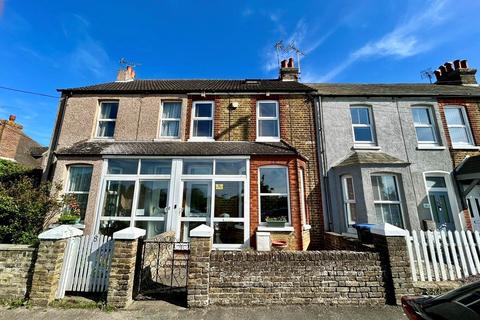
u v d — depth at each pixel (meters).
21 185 7.08
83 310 4.16
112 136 10.13
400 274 4.47
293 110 10.33
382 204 8.54
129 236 4.52
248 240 7.78
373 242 5.00
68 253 4.84
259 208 8.18
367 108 10.42
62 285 4.64
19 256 4.63
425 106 10.41
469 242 5.21
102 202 8.17
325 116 10.13
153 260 5.80
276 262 4.55
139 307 4.28
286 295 4.42
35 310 4.14
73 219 7.69
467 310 2.09
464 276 4.97
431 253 5.03
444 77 13.41
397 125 9.98
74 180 8.62
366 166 8.58
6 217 6.54
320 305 4.37
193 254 4.48
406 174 8.54
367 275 4.53
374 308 4.26
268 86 11.26
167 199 8.22
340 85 12.98
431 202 9.19
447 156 9.56
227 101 10.45
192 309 4.21
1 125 15.11
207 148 8.93
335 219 8.95
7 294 4.47
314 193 9.28
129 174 8.45
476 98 10.34
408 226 8.19
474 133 9.98
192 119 10.32
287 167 8.46
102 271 4.81
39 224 6.97
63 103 10.51
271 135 10.21
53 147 9.89
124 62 13.26
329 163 9.56
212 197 8.20
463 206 8.96
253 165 8.41
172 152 8.46
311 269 4.53
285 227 7.86
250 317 3.97
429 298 2.51
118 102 10.48
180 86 11.38
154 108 10.28
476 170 8.52
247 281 4.46
